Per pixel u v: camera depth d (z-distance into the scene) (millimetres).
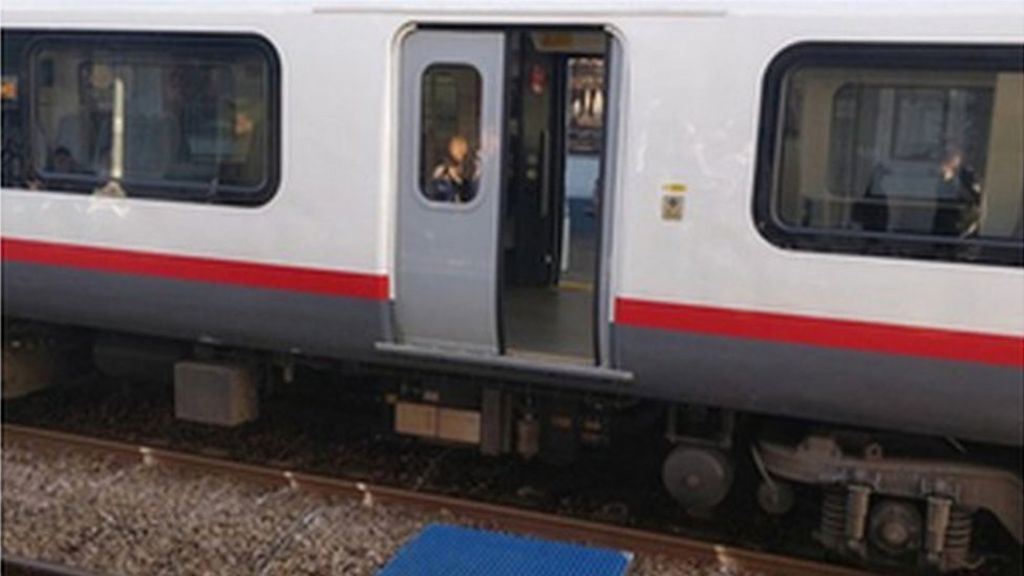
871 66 4754
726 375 5152
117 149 6270
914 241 4746
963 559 5273
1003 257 4609
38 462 6551
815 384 4996
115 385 8023
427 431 6266
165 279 6188
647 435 6910
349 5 5551
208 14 5875
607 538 5695
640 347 5258
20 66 6418
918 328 4754
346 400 7617
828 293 4879
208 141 6012
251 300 5996
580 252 7289
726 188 4980
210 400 6535
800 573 5352
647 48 5051
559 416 5996
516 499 6379
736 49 4910
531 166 6906
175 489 6215
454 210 5555
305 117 5699
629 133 5125
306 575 5238
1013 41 4523
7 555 5242
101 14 6148
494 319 5602
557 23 5219
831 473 5297
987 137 4645
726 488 5625
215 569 5273
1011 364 4625
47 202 6434
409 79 5547
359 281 5711
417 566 3992
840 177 4875
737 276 5016
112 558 5355
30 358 7270
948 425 4836
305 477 6230
